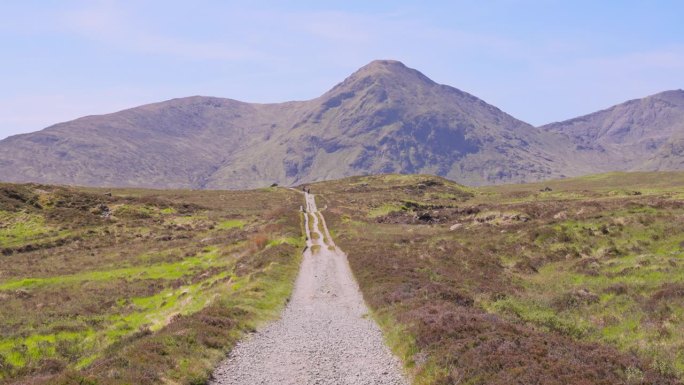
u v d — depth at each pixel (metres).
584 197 106.94
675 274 30.94
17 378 21.86
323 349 22.22
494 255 48.97
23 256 71.06
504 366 16.05
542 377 14.74
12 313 38.03
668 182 152.38
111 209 105.12
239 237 80.50
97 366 17.73
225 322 25.31
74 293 46.75
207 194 161.00
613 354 17.73
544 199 115.69
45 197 103.50
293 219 101.12
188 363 18.31
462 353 17.92
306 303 34.53
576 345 18.88
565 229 49.59
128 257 69.38
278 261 50.84
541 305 29.53
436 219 93.69
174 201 130.50
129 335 27.94
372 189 172.75
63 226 89.06
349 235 78.69
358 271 45.75
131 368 16.97
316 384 17.50
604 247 43.66
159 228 94.94
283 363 20.02
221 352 20.75
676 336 20.47
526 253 47.44
